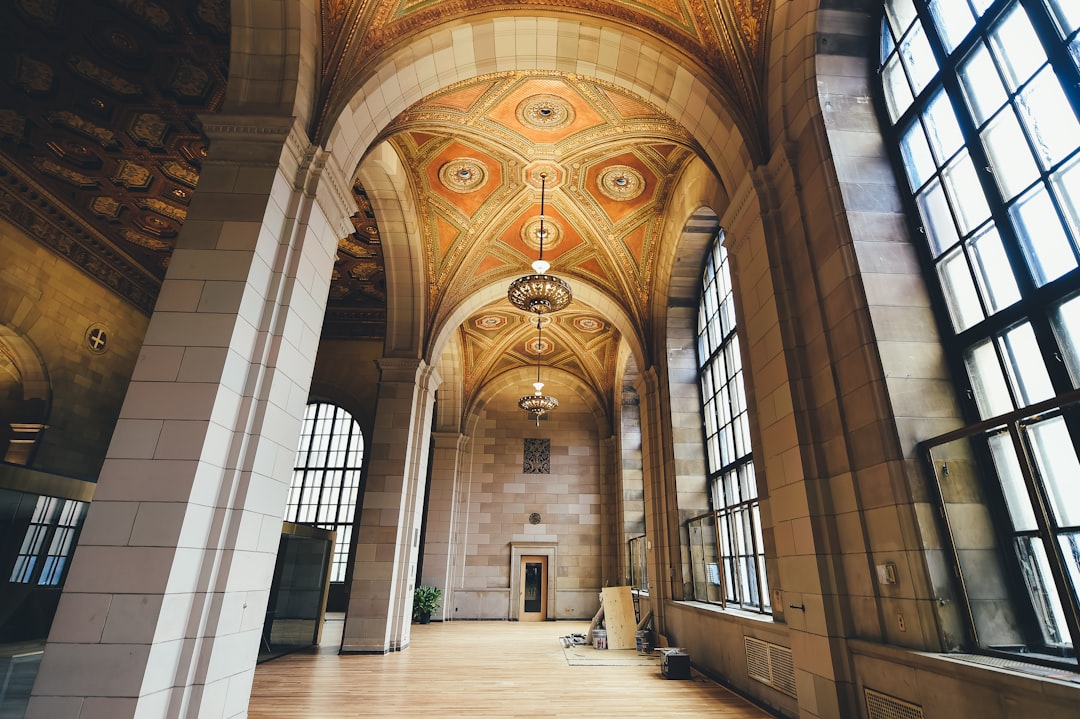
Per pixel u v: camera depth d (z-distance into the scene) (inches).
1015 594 128.6
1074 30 125.8
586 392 701.3
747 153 222.2
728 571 312.7
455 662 340.2
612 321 465.7
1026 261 136.3
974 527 137.4
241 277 175.2
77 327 438.9
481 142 340.5
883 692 148.8
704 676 298.4
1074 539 112.0
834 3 192.1
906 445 150.2
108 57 294.4
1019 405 137.2
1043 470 119.0
